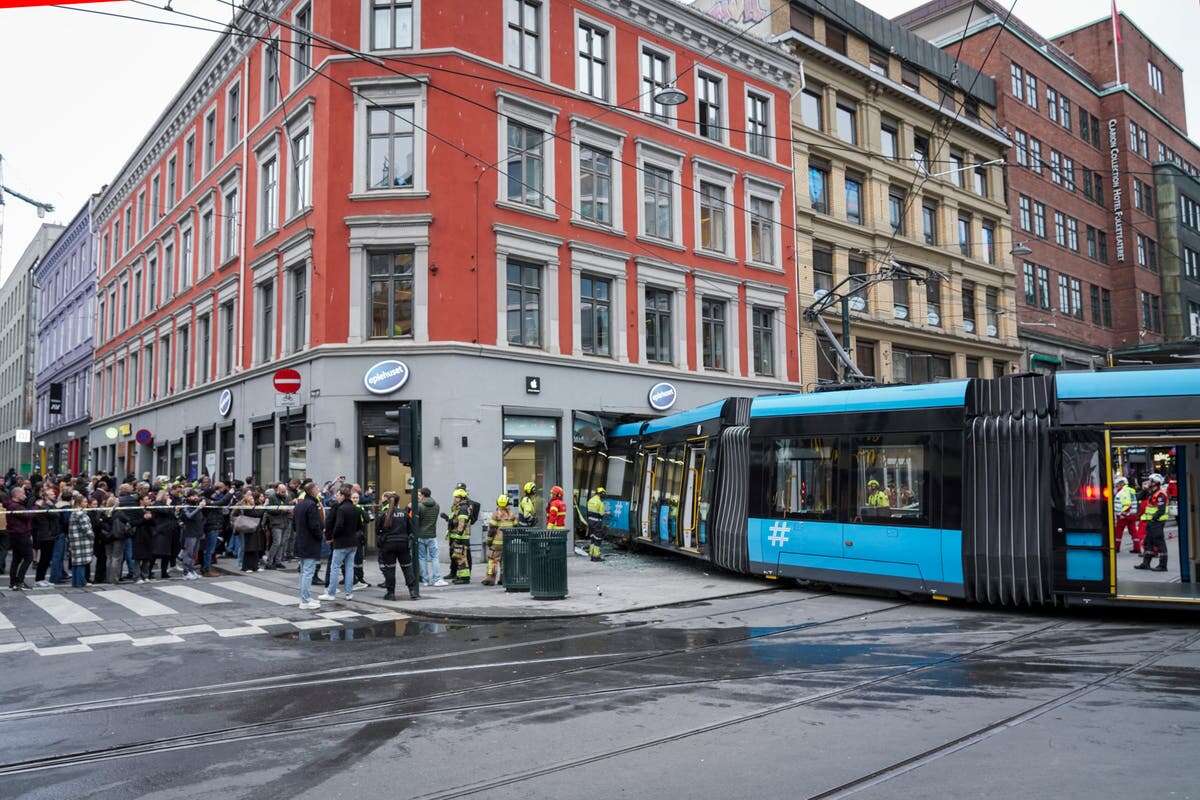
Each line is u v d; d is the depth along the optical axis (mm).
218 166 28547
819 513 15180
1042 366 42125
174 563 18578
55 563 16594
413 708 7676
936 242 36719
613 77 25266
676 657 9852
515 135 23250
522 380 22453
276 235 24047
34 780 5961
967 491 13211
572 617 13109
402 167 21828
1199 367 12016
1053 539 12430
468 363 21344
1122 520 16109
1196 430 11695
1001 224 40312
